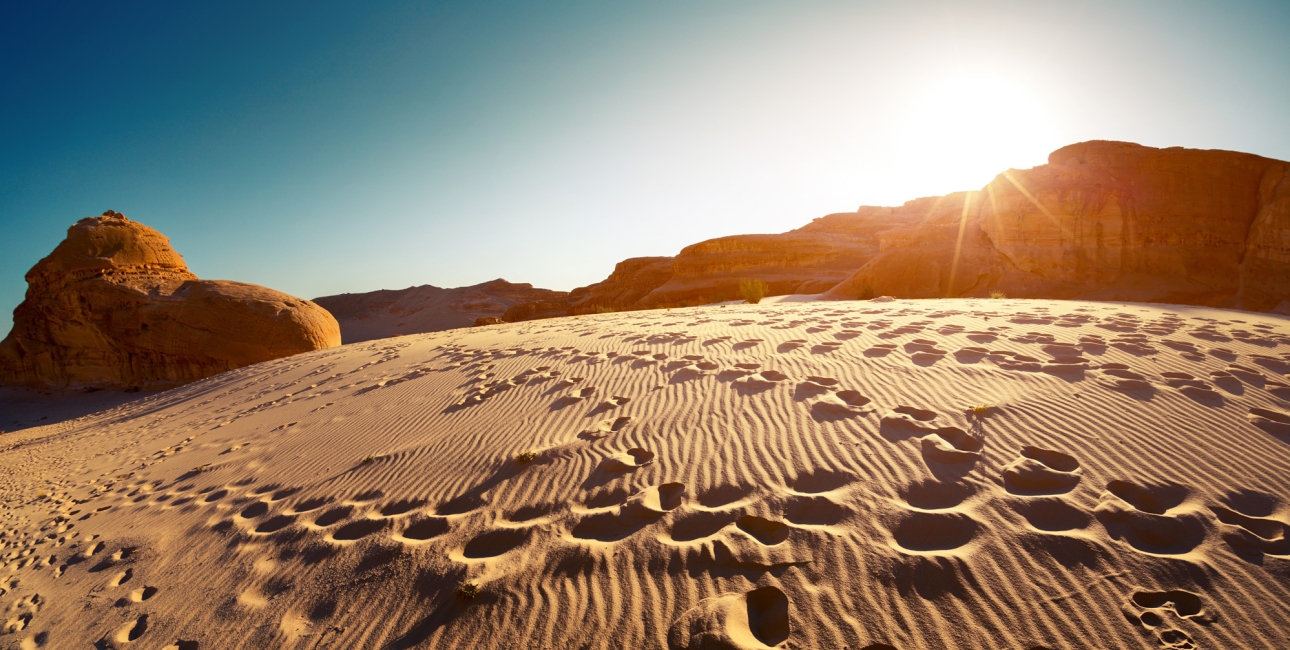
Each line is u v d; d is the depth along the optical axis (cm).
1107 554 327
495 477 528
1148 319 979
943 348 771
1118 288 2580
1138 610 287
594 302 7262
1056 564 322
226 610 393
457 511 480
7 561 581
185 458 845
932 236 3388
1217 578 303
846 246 5469
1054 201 2808
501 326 2294
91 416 2003
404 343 1806
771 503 416
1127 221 2656
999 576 317
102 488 788
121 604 430
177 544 518
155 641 373
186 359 3203
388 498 524
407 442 671
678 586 340
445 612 349
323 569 419
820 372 711
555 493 479
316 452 708
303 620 367
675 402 661
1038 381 610
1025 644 273
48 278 3444
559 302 7950
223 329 3084
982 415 532
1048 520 364
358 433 754
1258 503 369
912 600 307
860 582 324
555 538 409
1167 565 315
